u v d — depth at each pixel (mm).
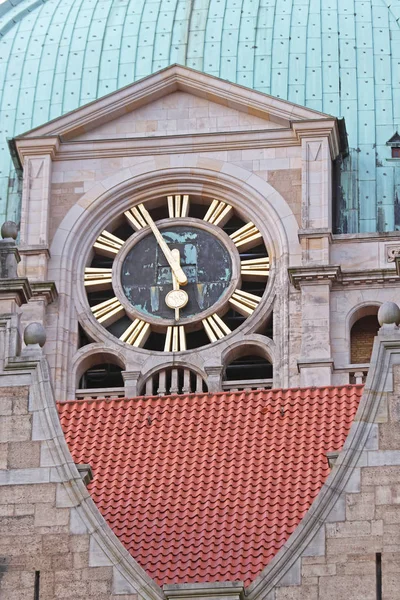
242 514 59000
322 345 77375
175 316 79250
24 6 89062
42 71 85625
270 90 83625
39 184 81625
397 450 56875
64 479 57156
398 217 81125
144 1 87375
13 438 57656
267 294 79000
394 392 57469
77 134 82438
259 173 81250
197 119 82500
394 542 56000
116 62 85188
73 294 79938
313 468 60219
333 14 85875
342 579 55719
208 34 85438
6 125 84375
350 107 83375
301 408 62469
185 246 80438
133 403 63406
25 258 80188
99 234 81250
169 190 81625
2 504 56969
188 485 60188
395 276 78438
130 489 60312
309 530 56250
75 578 56156
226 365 78250
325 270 78312
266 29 85312
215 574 57281
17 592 56125
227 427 62094
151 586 55969
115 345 78688
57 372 78312
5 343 58781
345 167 82188
